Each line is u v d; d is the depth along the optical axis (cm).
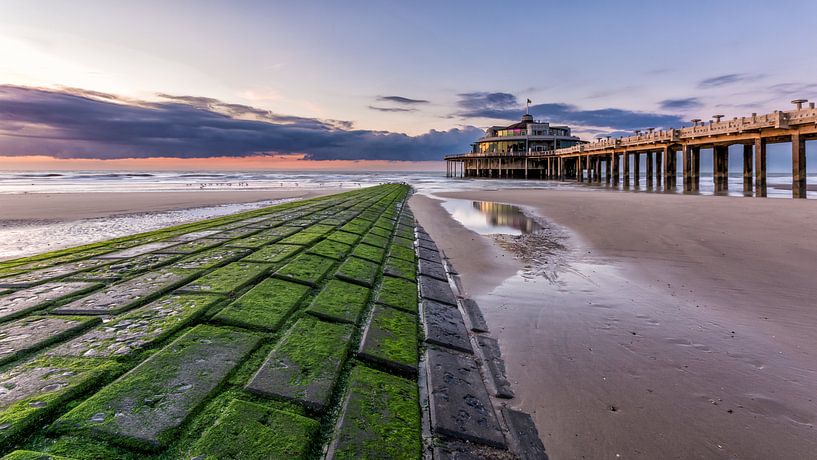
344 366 351
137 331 346
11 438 204
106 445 209
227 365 304
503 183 6153
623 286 724
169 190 4300
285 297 474
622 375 403
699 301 629
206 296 447
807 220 1266
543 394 368
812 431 315
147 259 623
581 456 285
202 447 217
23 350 298
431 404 327
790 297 627
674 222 1373
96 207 2373
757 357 441
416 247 1069
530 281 774
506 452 286
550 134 8356
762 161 2577
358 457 237
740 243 1004
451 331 502
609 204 2119
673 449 294
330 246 821
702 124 3228
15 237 1297
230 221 1212
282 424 246
